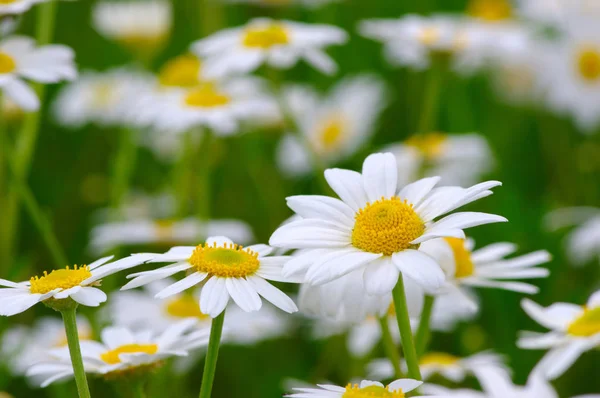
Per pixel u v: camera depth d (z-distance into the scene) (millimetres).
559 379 764
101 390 746
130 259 575
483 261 634
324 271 560
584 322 631
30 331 798
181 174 943
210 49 853
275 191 1069
